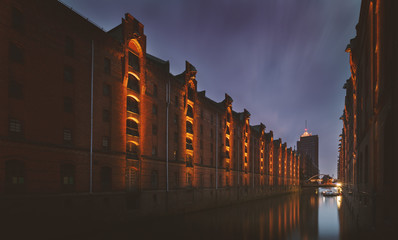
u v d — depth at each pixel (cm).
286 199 7450
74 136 2266
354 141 3566
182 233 2395
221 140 5334
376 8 1588
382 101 1440
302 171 15362
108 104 2656
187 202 3912
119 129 2745
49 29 2139
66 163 2169
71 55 2316
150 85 3309
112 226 2544
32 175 1912
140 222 2916
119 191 2669
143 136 3103
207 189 4566
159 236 2245
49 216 1989
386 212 1400
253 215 3806
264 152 8050
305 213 4109
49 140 2061
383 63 1366
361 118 2589
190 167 4091
